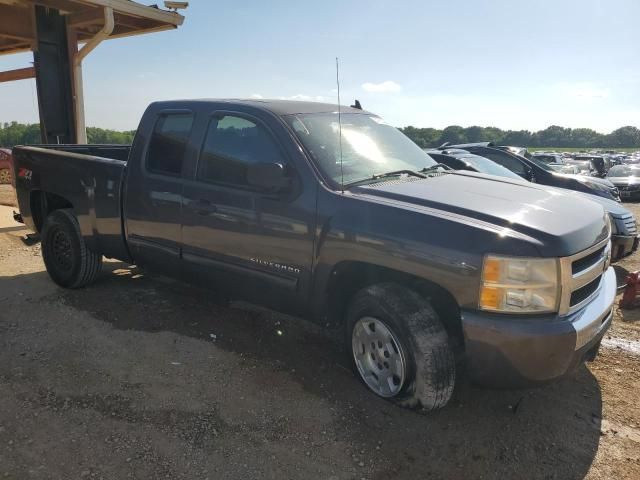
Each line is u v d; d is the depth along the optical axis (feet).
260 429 10.23
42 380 11.77
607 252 11.48
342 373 12.46
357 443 9.95
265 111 12.57
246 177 11.85
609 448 10.07
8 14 33.27
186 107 14.01
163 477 8.87
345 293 11.93
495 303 9.23
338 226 10.85
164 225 14.17
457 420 10.81
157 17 32.68
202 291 17.63
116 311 15.78
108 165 15.49
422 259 9.77
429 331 10.19
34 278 19.02
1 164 49.80
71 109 33.86
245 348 13.61
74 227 16.84
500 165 31.07
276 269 12.03
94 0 29.09
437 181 12.44
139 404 10.92
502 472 9.34
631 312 17.30
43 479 8.71
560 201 11.42
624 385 12.42
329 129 12.96
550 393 11.98
